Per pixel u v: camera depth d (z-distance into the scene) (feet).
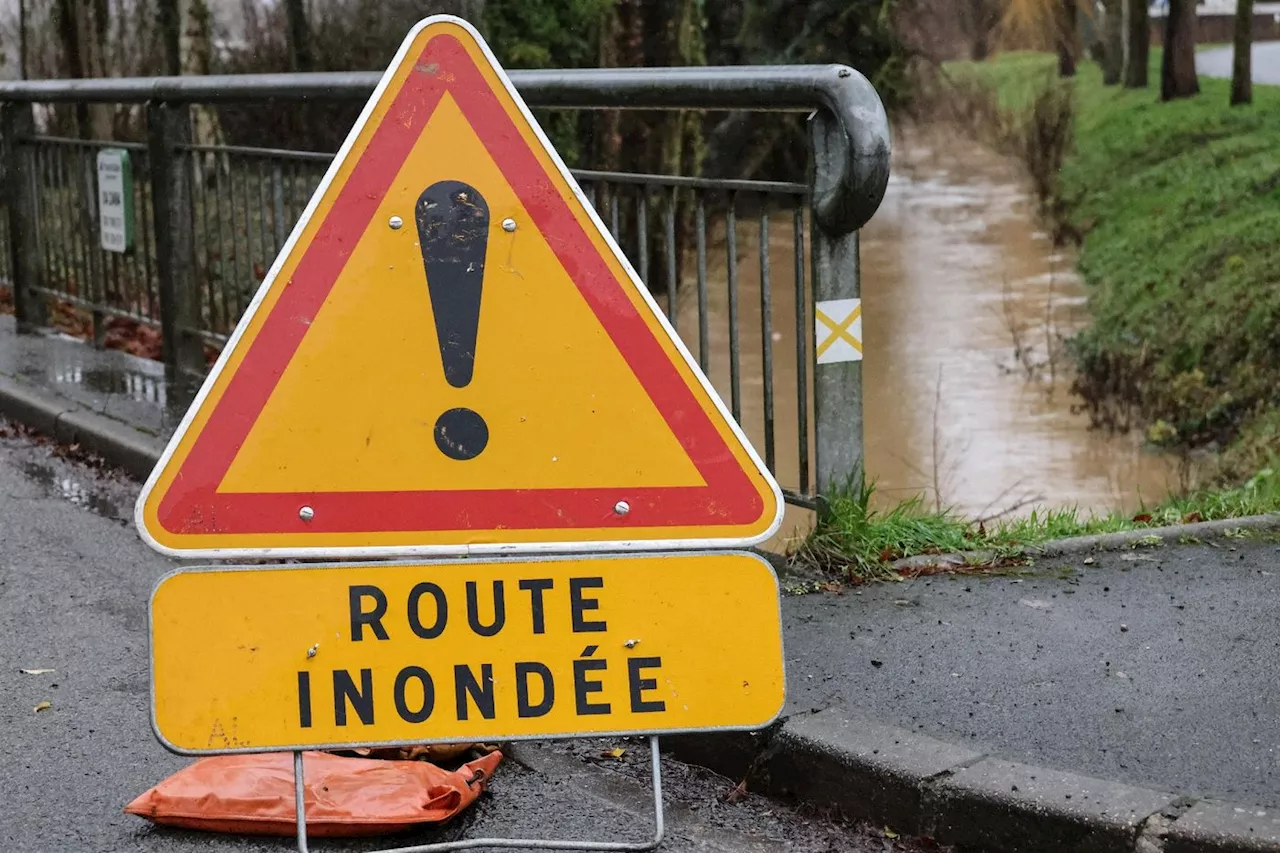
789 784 12.19
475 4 59.88
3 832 11.60
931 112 137.18
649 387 10.66
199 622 10.23
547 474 10.63
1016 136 130.72
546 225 10.56
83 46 64.75
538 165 10.54
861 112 15.43
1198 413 61.98
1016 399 65.82
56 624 16.39
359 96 20.62
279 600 10.29
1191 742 12.00
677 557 10.61
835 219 15.89
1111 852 10.57
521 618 10.51
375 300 10.44
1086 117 126.82
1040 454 57.21
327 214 10.37
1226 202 88.22
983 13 111.96
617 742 13.39
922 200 119.75
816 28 85.66
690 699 10.61
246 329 10.30
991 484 52.65
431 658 10.43
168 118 24.91
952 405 64.23
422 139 10.44
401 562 10.41
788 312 66.03
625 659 10.57
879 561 16.38
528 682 10.50
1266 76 136.05
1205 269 75.82
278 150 22.62
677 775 12.79
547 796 12.34
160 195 25.29
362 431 10.44
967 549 17.06
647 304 10.62
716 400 10.68
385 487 10.49
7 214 31.78
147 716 13.92
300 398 10.37
